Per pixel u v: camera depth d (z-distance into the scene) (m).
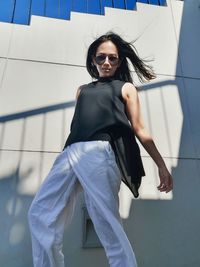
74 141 1.12
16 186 1.64
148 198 1.76
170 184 1.07
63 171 1.07
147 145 1.11
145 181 1.80
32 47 2.03
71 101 1.93
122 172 1.07
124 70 1.48
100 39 1.41
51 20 2.16
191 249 1.69
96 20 2.26
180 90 2.18
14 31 2.06
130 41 2.25
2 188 1.62
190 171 1.92
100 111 1.15
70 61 2.05
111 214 0.97
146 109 2.04
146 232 1.67
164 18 2.43
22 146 1.74
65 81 1.98
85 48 2.13
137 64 1.53
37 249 0.97
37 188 1.66
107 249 1.02
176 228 1.72
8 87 1.87
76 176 1.07
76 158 1.06
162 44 2.32
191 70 2.28
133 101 1.20
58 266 0.96
